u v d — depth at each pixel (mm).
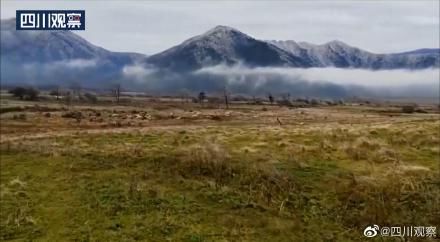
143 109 121188
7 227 19656
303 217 20422
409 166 27094
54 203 22578
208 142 36719
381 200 21812
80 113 88375
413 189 23094
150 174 26969
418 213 20531
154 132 49094
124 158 31297
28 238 18641
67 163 30406
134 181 25562
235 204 21906
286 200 22250
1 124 68625
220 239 18141
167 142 39250
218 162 27734
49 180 26719
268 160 29734
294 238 18266
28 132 58438
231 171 26578
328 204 21891
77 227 19562
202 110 123188
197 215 20688
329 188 24031
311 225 19547
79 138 44344
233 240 18062
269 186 24062
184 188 24422
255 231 18938
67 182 26047
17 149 35375
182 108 136625
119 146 36438
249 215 20656
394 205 21297
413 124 46375
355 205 21688
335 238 18328
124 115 90312
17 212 21344
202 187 24281
